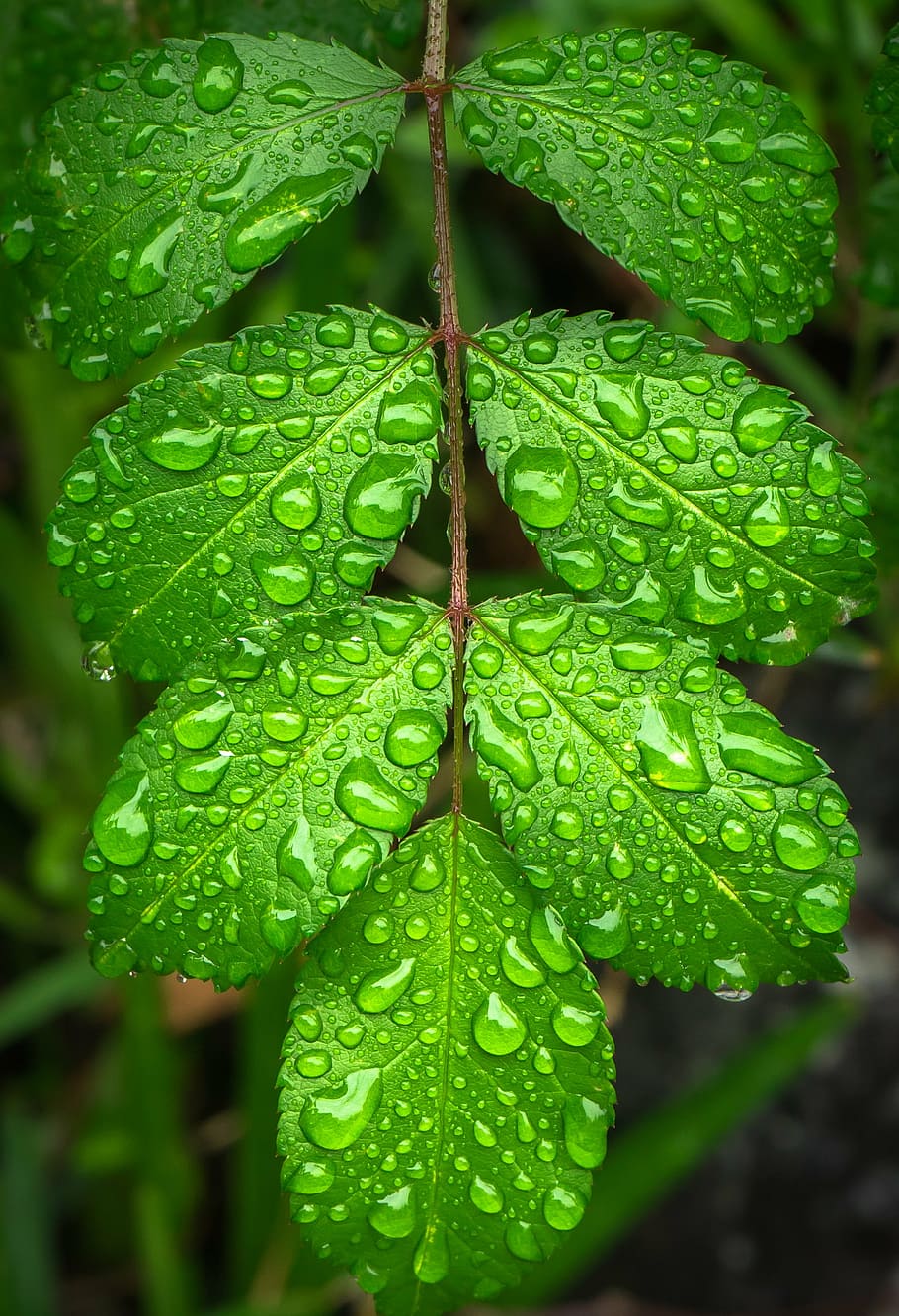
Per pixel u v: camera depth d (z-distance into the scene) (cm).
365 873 21
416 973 22
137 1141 34
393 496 22
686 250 22
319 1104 21
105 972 21
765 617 22
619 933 22
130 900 21
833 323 34
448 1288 22
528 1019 22
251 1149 32
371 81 22
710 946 22
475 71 22
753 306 22
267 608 22
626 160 22
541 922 22
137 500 22
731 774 22
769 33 32
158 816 21
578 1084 22
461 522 22
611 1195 30
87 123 22
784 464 22
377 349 22
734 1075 30
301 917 21
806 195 22
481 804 33
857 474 22
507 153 22
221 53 22
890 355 34
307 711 22
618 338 22
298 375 22
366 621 22
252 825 21
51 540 22
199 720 21
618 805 22
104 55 24
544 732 22
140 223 22
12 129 24
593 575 22
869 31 31
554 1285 30
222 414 22
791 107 22
